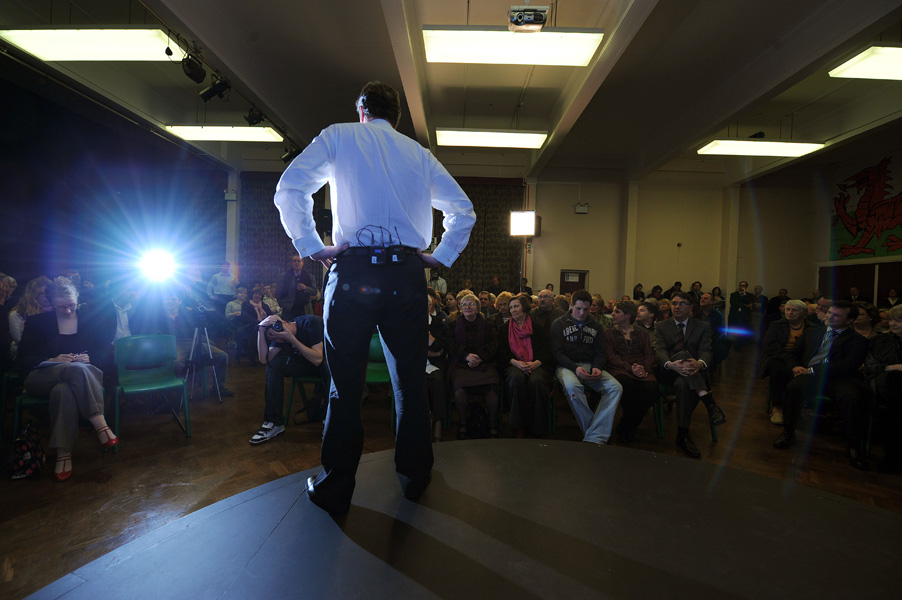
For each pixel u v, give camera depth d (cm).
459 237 128
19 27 435
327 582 85
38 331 282
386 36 539
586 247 1023
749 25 501
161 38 455
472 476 136
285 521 108
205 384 427
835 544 100
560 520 110
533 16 423
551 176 1019
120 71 650
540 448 161
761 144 751
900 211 835
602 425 304
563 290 1025
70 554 179
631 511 115
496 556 94
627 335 341
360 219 114
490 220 1013
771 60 541
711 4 467
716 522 110
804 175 1008
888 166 859
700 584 85
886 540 102
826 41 459
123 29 438
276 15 500
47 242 655
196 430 337
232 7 485
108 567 90
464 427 324
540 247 1023
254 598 81
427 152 128
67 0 486
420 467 120
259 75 596
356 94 693
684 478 136
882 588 85
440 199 128
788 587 85
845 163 950
